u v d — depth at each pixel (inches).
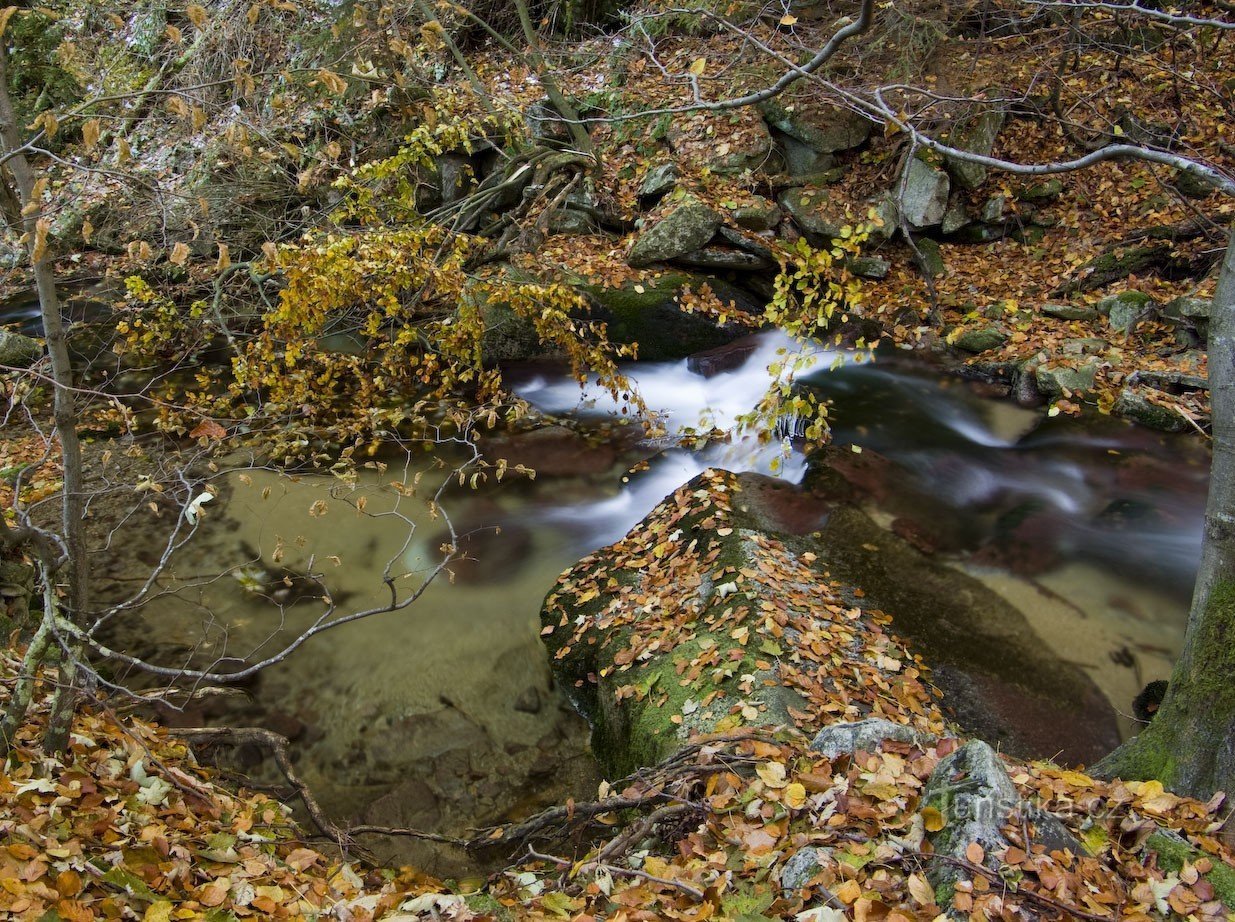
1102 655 191.8
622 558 224.1
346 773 169.8
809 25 427.5
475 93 402.3
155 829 121.3
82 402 323.0
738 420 271.4
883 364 352.5
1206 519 125.9
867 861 108.1
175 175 437.7
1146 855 112.1
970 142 386.6
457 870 147.7
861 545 226.8
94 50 483.2
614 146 432.1
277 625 209.6
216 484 268.5
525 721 183.6
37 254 104.9
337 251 267.9
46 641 119.3
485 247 380.2
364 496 244.4
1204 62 414.9
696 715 155.9
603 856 126.2
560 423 316.2
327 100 434.3
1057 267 374.0
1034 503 257.4
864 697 160.9
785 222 386.0
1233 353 118.4
